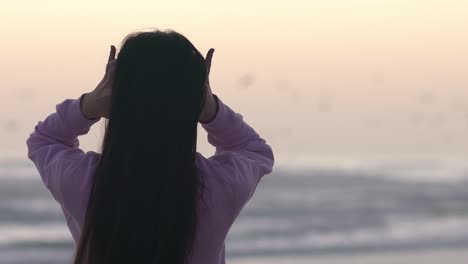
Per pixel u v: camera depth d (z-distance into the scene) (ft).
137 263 9.59
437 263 68.49
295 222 102.99
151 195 9.55
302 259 73.31
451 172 172.04
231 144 10.50
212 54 10.43
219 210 10.00
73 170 9.92
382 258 72.49
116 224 9.54
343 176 152.56
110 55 10.16
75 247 10.24
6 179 121.19
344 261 71.31
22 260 76.74
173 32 10.02
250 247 81.61
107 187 9.59
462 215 112.47
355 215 111.45
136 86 9.63
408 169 175.73
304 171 155.84
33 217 96.43
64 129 10.16
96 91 10.00
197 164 10.03
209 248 10.05
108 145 9.68
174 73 9.68
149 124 9.59
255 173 10.29
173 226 9.59
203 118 10.21
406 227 99.50
